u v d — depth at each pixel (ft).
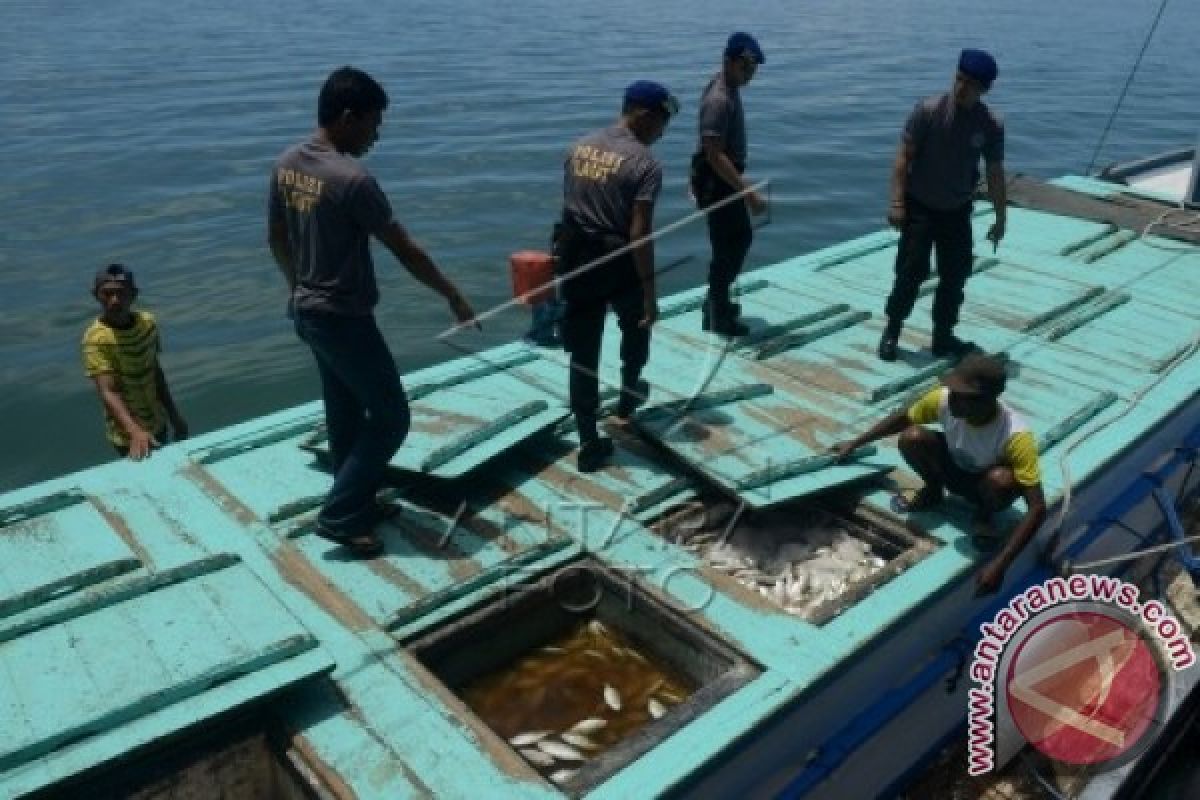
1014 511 17.40
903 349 23.84
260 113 77.05
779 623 14.79
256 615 13.74
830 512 18.15
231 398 31.91
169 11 168.76
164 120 74.18
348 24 148.46
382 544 16.11
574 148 16.98
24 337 35.70
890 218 21.74
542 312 22.97
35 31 135.64
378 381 14.70
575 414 18.30
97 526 16.39
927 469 16.67
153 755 12.27
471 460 17.38
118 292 18.49
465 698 15.06
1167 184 40.45
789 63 111.24
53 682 12.35
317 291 14.06
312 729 12.70
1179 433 22.84
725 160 21.26
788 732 13.87
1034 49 130.72
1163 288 27.86
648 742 12.58
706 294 26.07
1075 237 32.01
